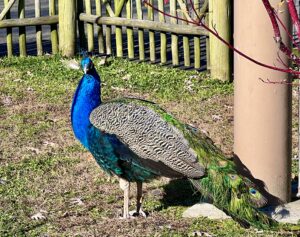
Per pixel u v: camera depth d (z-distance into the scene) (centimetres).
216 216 497
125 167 486
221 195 470
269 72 486
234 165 481
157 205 516
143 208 512
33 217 500
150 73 775
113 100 494
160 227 485
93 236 477
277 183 500
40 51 834
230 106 696
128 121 481
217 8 732
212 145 487
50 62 812
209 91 729
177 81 754
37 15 821
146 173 483
